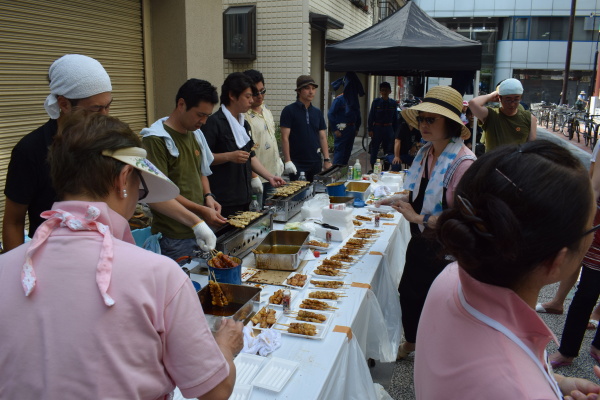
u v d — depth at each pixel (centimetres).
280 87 925
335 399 187
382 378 305
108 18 484
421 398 100
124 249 101
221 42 627
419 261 296
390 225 380
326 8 1026
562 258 79
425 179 299
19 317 94
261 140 467
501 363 80
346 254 302
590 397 98
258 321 210
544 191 76
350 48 534
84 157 103
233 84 365
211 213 288
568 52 2250
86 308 93
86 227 101
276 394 163
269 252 296
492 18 3353
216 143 362
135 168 110
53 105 194
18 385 93
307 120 544
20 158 193
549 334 83
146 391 97
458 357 87
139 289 96
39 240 99
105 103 198
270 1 895
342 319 219
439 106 269
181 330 100
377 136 871
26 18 394
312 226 342
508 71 3388
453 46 496
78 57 191
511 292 84
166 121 291
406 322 312
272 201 362
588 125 1466
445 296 99
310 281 262
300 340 199
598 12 3166
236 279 229
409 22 573
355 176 550
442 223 91
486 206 81
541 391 75
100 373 91
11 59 386
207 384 102
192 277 250
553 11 3203
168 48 552
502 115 436
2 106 384
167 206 244
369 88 1592
